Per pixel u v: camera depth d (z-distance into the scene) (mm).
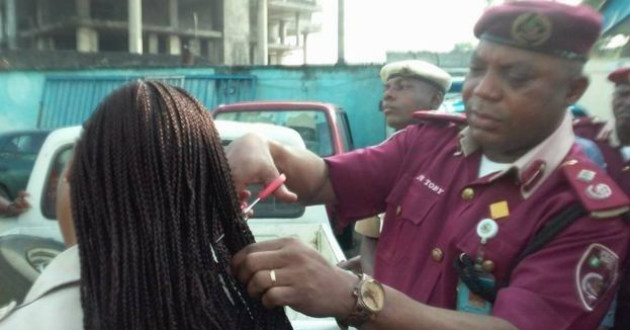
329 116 6324
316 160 1433
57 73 10156
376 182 1439
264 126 2908
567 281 1043
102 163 945
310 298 976
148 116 953
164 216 938
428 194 1298
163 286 925
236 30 23703
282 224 3146
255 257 988
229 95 10422
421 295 1238
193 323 943
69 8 20188
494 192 1182
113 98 979
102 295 925
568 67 1099
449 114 1396
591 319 1046
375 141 10109
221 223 1032
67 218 1093
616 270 1068
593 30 1091
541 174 1138
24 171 4727
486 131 1149
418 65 2742
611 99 1199
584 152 1184
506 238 1132
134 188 934
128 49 22062
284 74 10359
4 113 9953
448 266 1202
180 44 23625
